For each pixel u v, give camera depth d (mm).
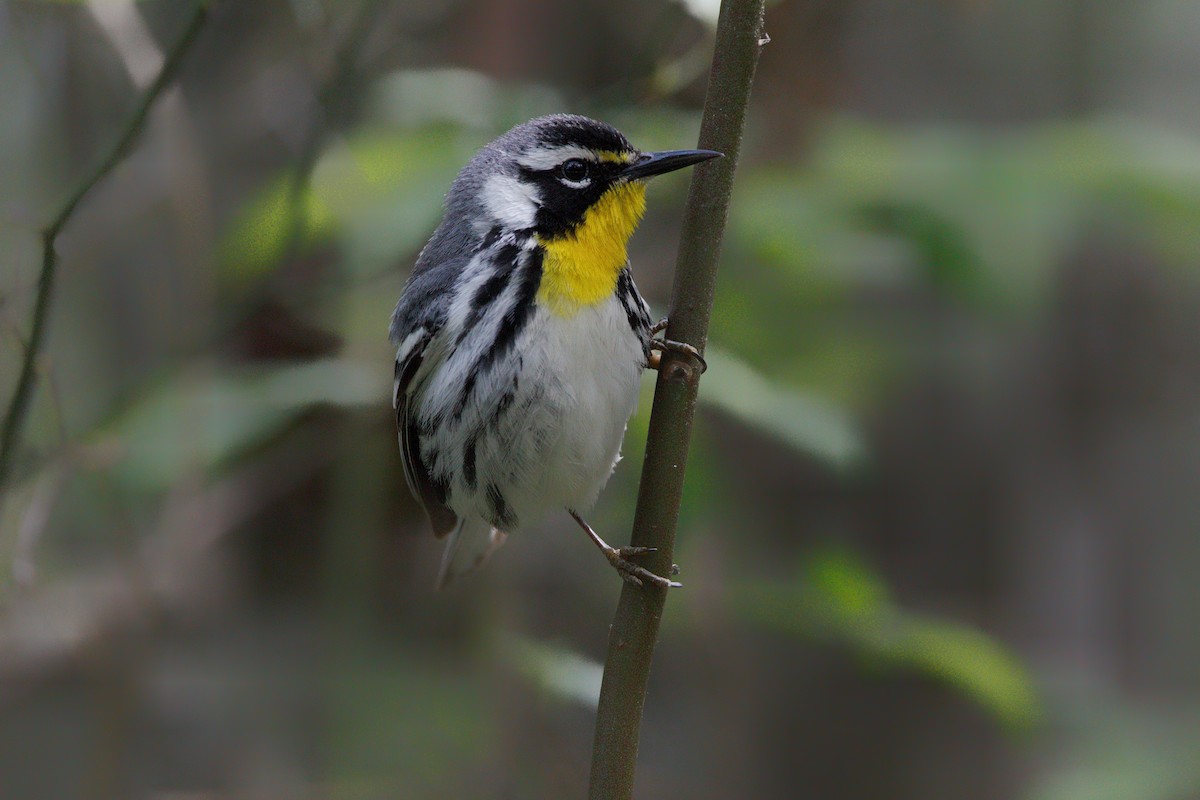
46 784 12602
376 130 9531
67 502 11781
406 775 11172
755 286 9289
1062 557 12750
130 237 12086
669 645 12844
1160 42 12711
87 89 11883
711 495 9570
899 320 10906
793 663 12586
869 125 9742
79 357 12234
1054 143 8969
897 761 12516
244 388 9766
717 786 12516
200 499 11258
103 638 11359
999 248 8641
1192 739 10812
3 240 10148
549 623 10969
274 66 11922
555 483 7957
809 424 8219
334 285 9508
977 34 12102
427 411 8133
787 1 10797
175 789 11930
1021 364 12555
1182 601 12883
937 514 12562
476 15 10836
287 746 12312
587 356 7672
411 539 12516
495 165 8047
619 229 7816
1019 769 12172
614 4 11023
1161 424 12820
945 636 8875
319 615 12406
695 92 10445
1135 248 12148
